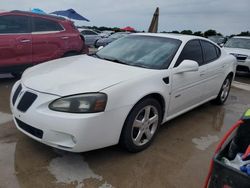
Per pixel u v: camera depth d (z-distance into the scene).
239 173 1.91
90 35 18.97
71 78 3.05
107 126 2.84
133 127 3.14
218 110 5.34
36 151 3.19
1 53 5.95
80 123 2.66
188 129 4.23
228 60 5.38
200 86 4.39
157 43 4.14
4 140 3.42
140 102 3.15
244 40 10.58
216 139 3.94
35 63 6.54
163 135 3.92
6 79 6.79
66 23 7.17
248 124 2.20
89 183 2.70
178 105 3.94
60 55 6.96
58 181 2.69
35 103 2.82
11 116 4.25
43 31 6.64
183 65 3.71
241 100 6.29
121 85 2.95
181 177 2.92
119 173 2.89
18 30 6.21
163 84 3.47
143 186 2.72
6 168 2.84
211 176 2.12
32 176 2.74
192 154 3.43
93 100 2.72
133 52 4.02
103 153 3.25
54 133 2.72
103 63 3.69
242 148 2.23
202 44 4.63
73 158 3.10
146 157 3.25
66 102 2.71
